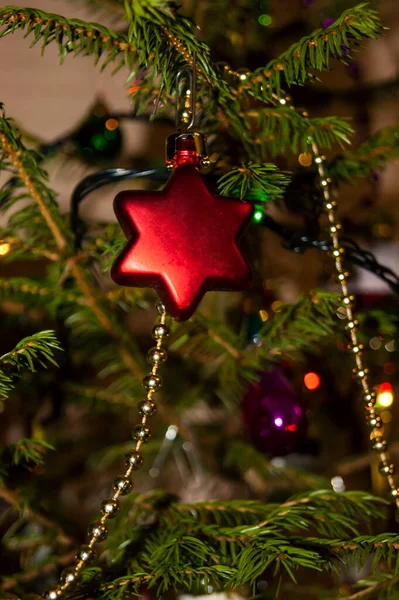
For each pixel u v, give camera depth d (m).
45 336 0.48
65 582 0.47
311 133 0.52
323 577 0.61
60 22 0.49
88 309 0.62
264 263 0.65
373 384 0.67
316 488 0.62
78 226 0.58
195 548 0.48
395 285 0.57
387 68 0.85
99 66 0.83
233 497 0.69
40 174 0.54
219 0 0.62
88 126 0.65
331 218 0.53
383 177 0.84
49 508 0.62
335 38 0.48
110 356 0.64
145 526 0.54
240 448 0.64
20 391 0.66
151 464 0.69
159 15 0.46
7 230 0.57
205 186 0.48
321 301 0.55
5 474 0.54
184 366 0.70
